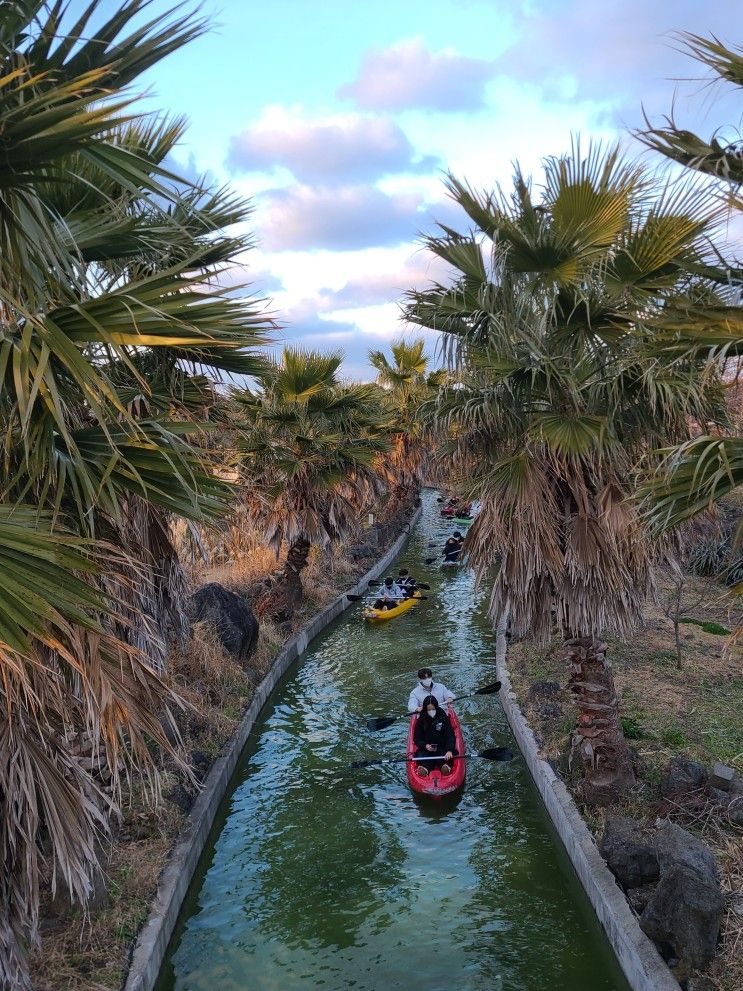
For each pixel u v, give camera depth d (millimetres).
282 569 20141
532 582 8281
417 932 7352
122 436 4332
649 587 8258
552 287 7348
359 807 10031
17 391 3287
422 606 21234
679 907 5844
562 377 7488
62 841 4039
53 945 6133
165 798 8781
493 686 12969
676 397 6973
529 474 7816
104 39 3629
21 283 3861
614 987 6484
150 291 3787
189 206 4062
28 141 3162
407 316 8375
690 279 4508
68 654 3602
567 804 8680
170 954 7027
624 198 6828
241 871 8570
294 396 16281
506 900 7855
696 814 7605
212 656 12742
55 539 3693
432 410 8500
